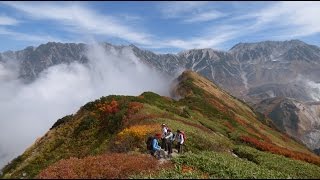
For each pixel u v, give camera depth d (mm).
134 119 53875
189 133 45938
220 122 88000
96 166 27391
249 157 44875
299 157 56594
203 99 110750
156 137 34688
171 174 26500
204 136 47281
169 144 35281
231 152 46781
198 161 30719
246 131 92062
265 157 43875
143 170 27844
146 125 46719
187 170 27953
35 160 51656
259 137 91812
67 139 57750
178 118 60281
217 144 45562
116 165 27922
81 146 54000
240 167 30656
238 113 127125
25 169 48688
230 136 67062
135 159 29875
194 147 42375
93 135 56469
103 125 58500
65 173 26094
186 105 94062
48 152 54469
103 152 40375
